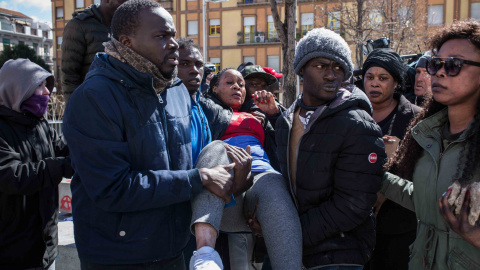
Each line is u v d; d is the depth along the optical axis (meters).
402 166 2.04
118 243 1.81
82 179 1.75
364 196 2.01
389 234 2.72
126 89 1.82
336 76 2.09
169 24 1.90
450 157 1.73
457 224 1.54
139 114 1.82
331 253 2.07
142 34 1.83
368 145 2.01
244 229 2.44
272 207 2.07
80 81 3.25
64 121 1.80
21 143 2.37
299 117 2.27
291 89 6.55
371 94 2.91
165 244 1.90
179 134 1.99
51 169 2.31
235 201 2.26
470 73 1.64
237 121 2.81
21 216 2.33
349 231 2.13
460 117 1.74
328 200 2.11
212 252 1.77
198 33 36.97
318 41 2.06
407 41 19.52
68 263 3.73
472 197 1.50
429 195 1.79
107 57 1.92
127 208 1.74
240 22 35.75
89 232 1.84
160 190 1.75
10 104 2.37
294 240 2.00
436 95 1.73
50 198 2.47
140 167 1.83
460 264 1.64
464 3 28.69
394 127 2.85
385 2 18.94
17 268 2.34
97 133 1.73
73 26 3.17
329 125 2.06
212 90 3.58
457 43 1.67
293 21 6.42
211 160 2.06
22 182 2.21
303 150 2.13
